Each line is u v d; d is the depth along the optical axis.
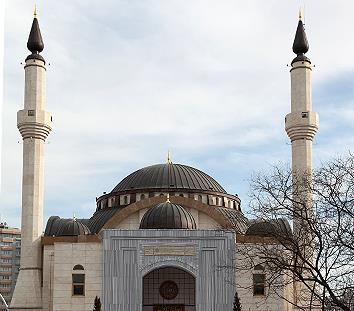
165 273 83.44
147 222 82.81
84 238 83.38
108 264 78.69
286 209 47.62
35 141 92.81
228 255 79.00
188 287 83.19
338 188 43.59
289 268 44.22
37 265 89.56
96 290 80.75
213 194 96.38
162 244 79.25
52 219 98.25
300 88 94.00
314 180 55.06
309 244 44.59
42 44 97.69
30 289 87.62
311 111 93.12
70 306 80.25
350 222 42.28
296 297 66.31
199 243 79.38
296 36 97.12
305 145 92.56
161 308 82.56
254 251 76.19
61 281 80.69
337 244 40.06
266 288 79.19
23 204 91.25
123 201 95.94
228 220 87.31
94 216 99.38
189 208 88.19
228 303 78.38
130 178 100.19
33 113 92.94
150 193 94.69
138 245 79.19
